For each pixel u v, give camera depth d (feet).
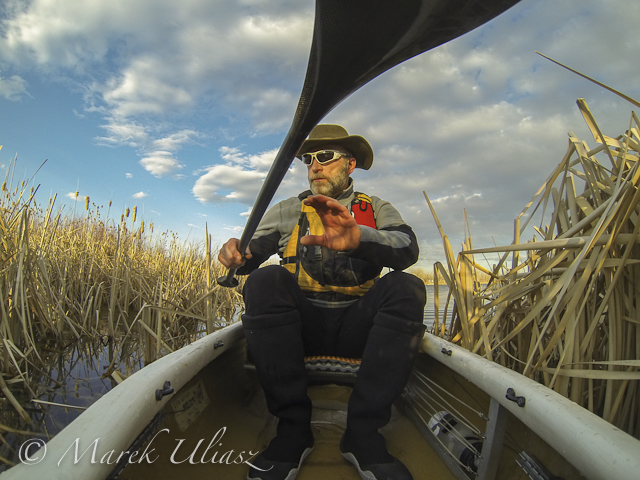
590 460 2.21
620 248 4.56
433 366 5.06
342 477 4.10
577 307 4.91
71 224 15.28
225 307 16.30
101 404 2.55
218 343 4.70
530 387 3.03
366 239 3.91
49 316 10.14
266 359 4.00
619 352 4.49
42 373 7.77
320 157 5.27
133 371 8.25
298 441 3.96
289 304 4.13
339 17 1.59
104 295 14.05
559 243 4.65
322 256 4.85
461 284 6.61
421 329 4.05
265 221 5.83
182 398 3.96
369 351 4.03
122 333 11.07
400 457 4.58
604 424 2.36
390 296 4.18
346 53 1.74
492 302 5.86
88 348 9.91
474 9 1.48
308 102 2.09
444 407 4.63
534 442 3.25
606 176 4.91
